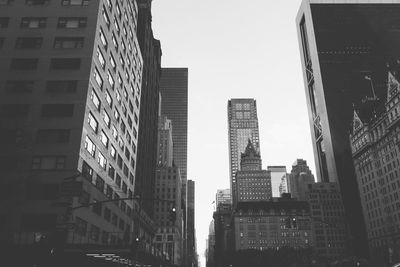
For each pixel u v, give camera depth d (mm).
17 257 38500
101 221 58156
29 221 45500
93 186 54875
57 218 45344
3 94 52781
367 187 128875
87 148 52969
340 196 178250
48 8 58344
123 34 75562
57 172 48094
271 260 137375
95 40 56625
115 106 68625
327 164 196000
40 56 55094
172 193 180250
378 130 122750
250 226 193375
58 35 56500
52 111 51812
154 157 136750
